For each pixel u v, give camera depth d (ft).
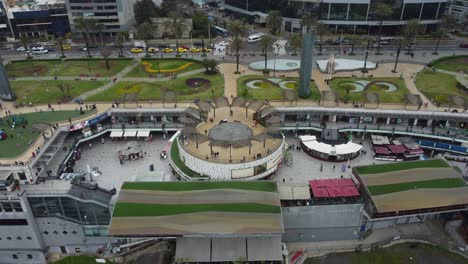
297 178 322.14
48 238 282.56
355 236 291.79
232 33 527.40
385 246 279.49
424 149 372.99
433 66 540.52
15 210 263.29
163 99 413.18
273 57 583.17
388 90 457.68
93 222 274.77
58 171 312.71
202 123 355.77
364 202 276.00
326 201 276.21
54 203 265.54
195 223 245.65
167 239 276.82
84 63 562.66
